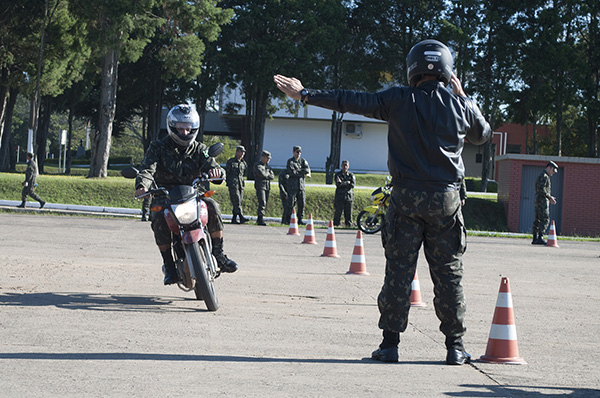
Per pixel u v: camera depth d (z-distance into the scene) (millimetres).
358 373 4992
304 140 65500
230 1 47062
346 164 24031
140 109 64625
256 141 51469
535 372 5344
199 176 7879
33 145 37656
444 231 5285
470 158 68688
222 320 6914
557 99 45750
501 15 45875
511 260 15289
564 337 6961
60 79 43656
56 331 6086
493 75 47469
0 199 28906
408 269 5312
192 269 7230
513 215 32062
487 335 6875
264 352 5602
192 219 7273
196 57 36062
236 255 13242
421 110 5180
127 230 17891
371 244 17375
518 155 31938
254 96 52781
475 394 4559
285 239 17344
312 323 6973
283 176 22984
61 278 9375
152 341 5836
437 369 5246
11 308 7074
